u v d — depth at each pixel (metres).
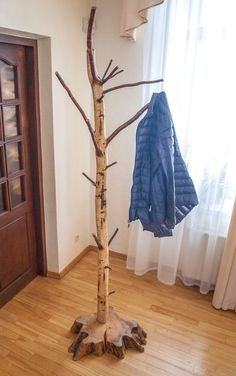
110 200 2.67
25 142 2.07
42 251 2.42
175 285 2.48
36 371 1.66
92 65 1.40
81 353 1.72
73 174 2.42
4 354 1.76
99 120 1.48
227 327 2.06
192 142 2.11
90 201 2.78
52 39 1.88
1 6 1.49
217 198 2.15
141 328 1.93
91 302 2.22
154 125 1.72
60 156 2.20
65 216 2.42
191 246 2.34
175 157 1.84
